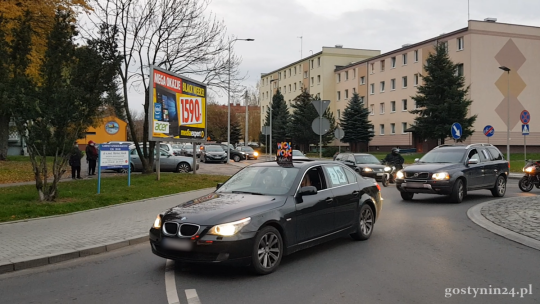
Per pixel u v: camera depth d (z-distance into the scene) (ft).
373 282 18.71
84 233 29.25
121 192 48.57
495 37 145.18
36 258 22.79
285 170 24.17
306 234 22.39
